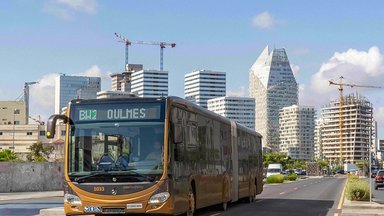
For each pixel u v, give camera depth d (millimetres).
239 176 26578
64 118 15961
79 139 15938
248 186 28859
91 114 16062
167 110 16047
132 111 15992
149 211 15422
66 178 15789
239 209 25031
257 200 32875
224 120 23844
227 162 24062
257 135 32438
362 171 120062
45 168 49750
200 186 19297
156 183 15484
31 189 48625
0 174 46906
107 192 15484
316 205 28328
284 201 31797
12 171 47656
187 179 17562
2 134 177500
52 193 43156
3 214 22688
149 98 16125
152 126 15875
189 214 17906
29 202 31734
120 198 15422
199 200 19156
